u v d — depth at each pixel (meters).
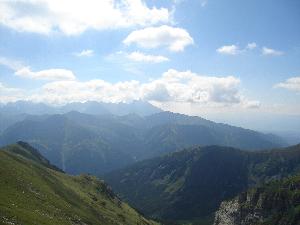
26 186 115.19
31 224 73.00
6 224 63.78
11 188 101.31
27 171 141.50
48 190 130.50
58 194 138.75
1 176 108.25
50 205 110.06
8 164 132.12
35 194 112.50
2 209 73.19
